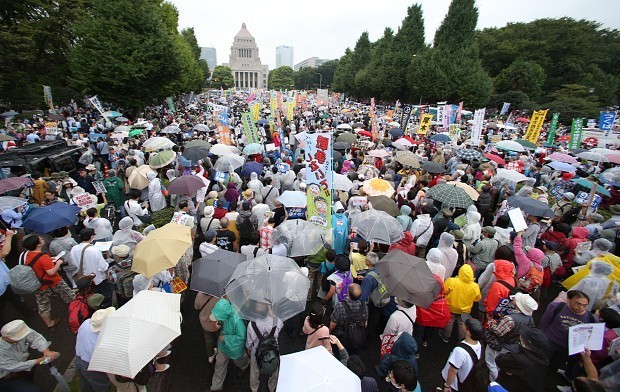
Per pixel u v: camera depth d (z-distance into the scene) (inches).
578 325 160.1
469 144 700.7
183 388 198.1
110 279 223.0
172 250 199.6
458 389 156.6
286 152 601.6
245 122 554.3
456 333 246.5
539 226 302.5
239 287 169.9
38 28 1154.7
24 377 158.9
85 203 314.5
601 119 505.0
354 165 495.2
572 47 2311.8
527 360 144.7
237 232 294.8
